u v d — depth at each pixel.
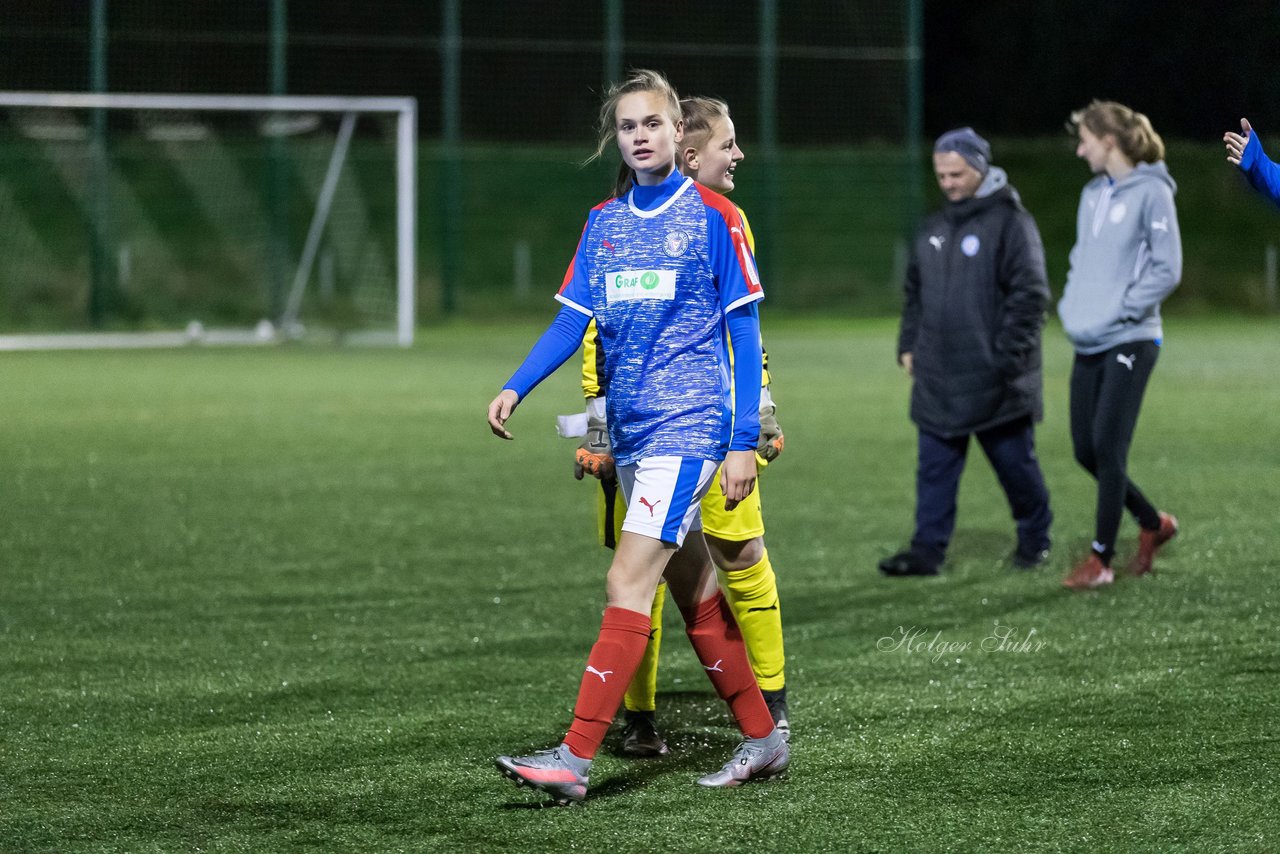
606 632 11.09
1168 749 12.41
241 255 81.69
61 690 14.59
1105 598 18.39
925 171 99.62
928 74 100.69
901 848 10.34
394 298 82.19
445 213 78.38
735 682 11.62
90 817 11.07
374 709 13.96
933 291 20.06
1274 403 40.72
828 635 16.83
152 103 59.88
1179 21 94.69
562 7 83.94
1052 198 96.69
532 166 91.06
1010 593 18.89
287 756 12.52
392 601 18.62
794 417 38.22
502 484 27.98
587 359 12.66
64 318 75.00
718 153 12.88
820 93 83.19
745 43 81.44
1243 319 83.69
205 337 67.06
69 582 19.59
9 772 12.10
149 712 13.84
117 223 81.50
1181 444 32.66
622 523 12.51
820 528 23.58
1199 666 15.10
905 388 45.53
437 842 10.53
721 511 12.34
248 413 39.00
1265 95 90.94
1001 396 19.84
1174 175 97.12
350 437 34.50
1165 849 10.24
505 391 11.38
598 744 11.14
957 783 11.66
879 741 12.80
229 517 24.44
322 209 70.06
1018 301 19.73
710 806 11.22
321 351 60.91
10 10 73.38
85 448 32.34
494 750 12.69
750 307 11.21
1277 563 20.25
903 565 20.08
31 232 79.50
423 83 85.94
